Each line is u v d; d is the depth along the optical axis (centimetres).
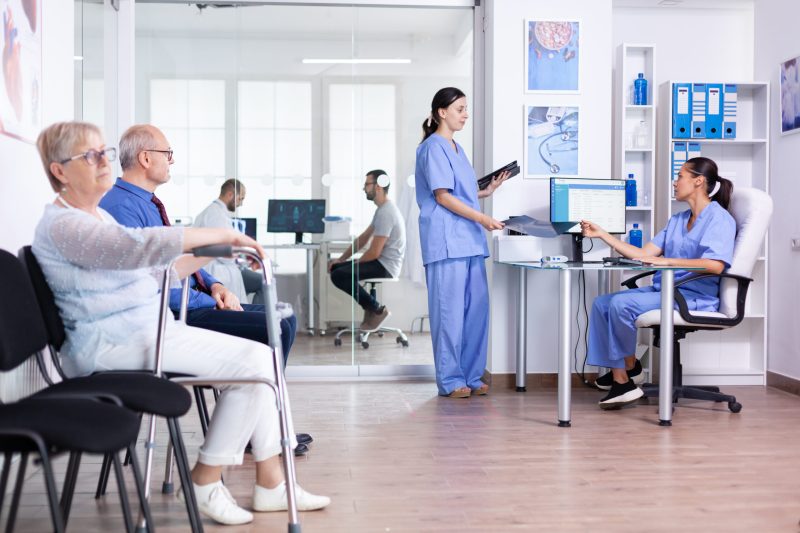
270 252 495
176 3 489
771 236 482
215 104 492
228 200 493
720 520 237
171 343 218
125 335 213
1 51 256
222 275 478
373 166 498
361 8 496
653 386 415
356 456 312
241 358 220
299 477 282
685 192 418
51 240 200
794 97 455
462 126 447
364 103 497
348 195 498
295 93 495
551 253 452
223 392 228
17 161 274
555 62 470
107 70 463
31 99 287
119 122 480
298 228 496
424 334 502
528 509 246
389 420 381
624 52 485
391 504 251
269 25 493
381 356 500
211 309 300
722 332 503
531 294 472
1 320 173
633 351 401
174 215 491
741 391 464
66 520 208
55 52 316
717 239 398
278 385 207
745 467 297
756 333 492
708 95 480
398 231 500
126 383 188
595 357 407
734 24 518
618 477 283
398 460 306
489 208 479
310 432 355
